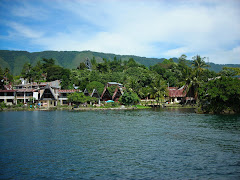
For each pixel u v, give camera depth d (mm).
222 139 30562
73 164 20812
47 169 19656
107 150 25422
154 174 18203
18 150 25797
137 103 110062
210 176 17734
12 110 91375
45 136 33781
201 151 24625
